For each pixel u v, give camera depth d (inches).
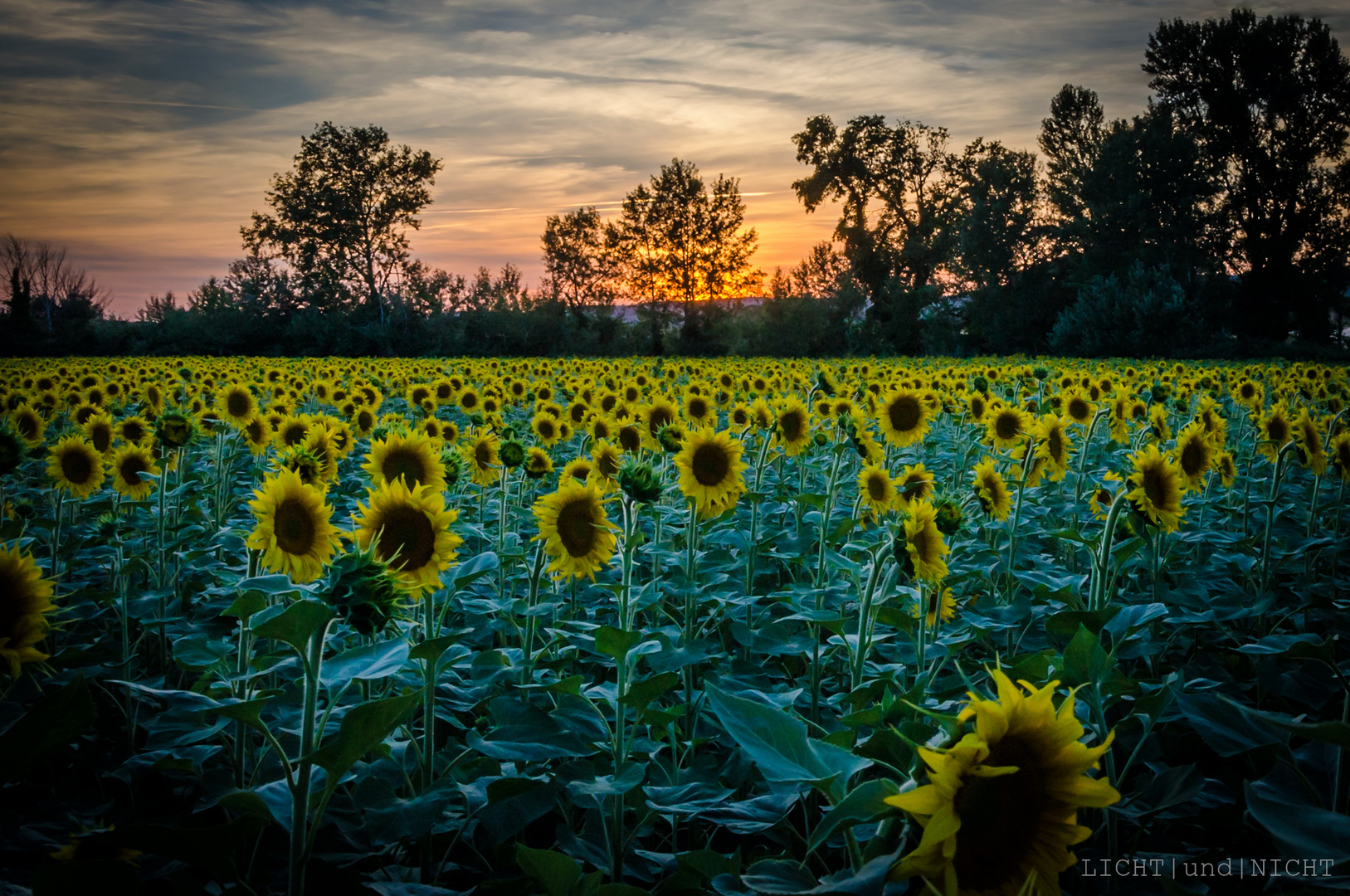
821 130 3139.8
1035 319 2699.3
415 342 2824.8
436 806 98.3
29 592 84.6
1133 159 2492.6
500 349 2925.7
